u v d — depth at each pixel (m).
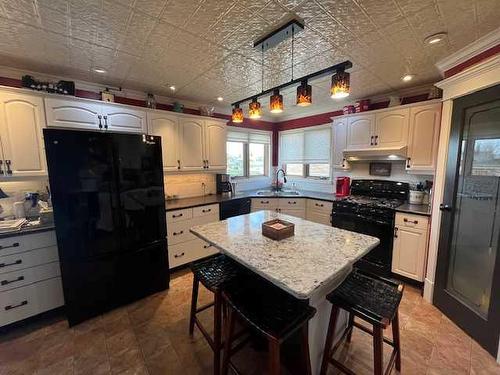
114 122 2.65
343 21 1.55
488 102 1.78
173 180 3.53
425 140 2.68
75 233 2.01
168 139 3.11
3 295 1.92
